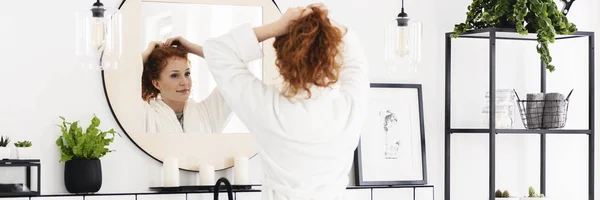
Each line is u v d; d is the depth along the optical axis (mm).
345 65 2215
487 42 3355
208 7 2971
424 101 3262
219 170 2977
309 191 2156
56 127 2828
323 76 2084
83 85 2861
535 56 3436
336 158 2164
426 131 3258
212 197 2865
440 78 3287
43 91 2822
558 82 3465
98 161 2764
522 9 2961
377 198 3082
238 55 2139
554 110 3121
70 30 2857
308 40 2066
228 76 2123
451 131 3197
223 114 2986
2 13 2785
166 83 2926
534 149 3434
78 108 2854
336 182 2186
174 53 2932
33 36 2818
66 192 2824
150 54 2906
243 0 3006
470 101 3330
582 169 3516
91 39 2131
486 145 3354
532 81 3430
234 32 2141
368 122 3154
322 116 2125
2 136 2752
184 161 2936
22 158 2674
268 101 2107
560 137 3480
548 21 2996
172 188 2842
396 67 2406
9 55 2791
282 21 2139
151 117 2908
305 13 2104
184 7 2945
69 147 2775
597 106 3508
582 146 3514
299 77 2076
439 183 3275
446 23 3299
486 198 3350
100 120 2875
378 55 3197
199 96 2961
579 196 3504
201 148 2955
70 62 2854
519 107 3201
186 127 2943
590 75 3158
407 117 3213
